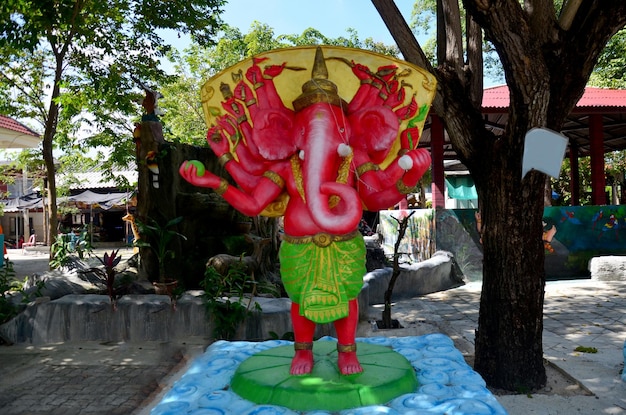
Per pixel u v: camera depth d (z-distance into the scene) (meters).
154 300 6.91
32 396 4.89
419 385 2.82
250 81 2.97
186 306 6.76
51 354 6.23
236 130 3.01
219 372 3.08
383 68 2.97
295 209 2.84
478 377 2.91
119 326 6.76
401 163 2.64
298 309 2.86
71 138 12.97
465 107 4.73
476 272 11.45
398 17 4.55
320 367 2.89
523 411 4.13
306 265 2.75
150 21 11.43
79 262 9.89
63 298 7.09
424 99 3.08
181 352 6.17
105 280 7.44
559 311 8.12
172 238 8.88
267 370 2.88
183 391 2.84
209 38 12.04
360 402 2.54
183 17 11.20
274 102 2.96
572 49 4.29
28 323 6.74
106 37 11.06
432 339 3.66
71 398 4.83
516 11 4.04
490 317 4.73
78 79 11.96
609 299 9.02
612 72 18.44
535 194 4.52
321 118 2.74
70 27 10.41
